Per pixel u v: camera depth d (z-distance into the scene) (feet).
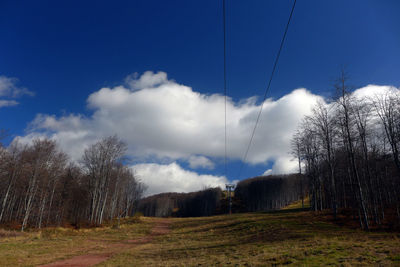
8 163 150.20
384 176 120.88
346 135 87.56
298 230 80.79
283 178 398.42
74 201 216.33
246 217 159.02
